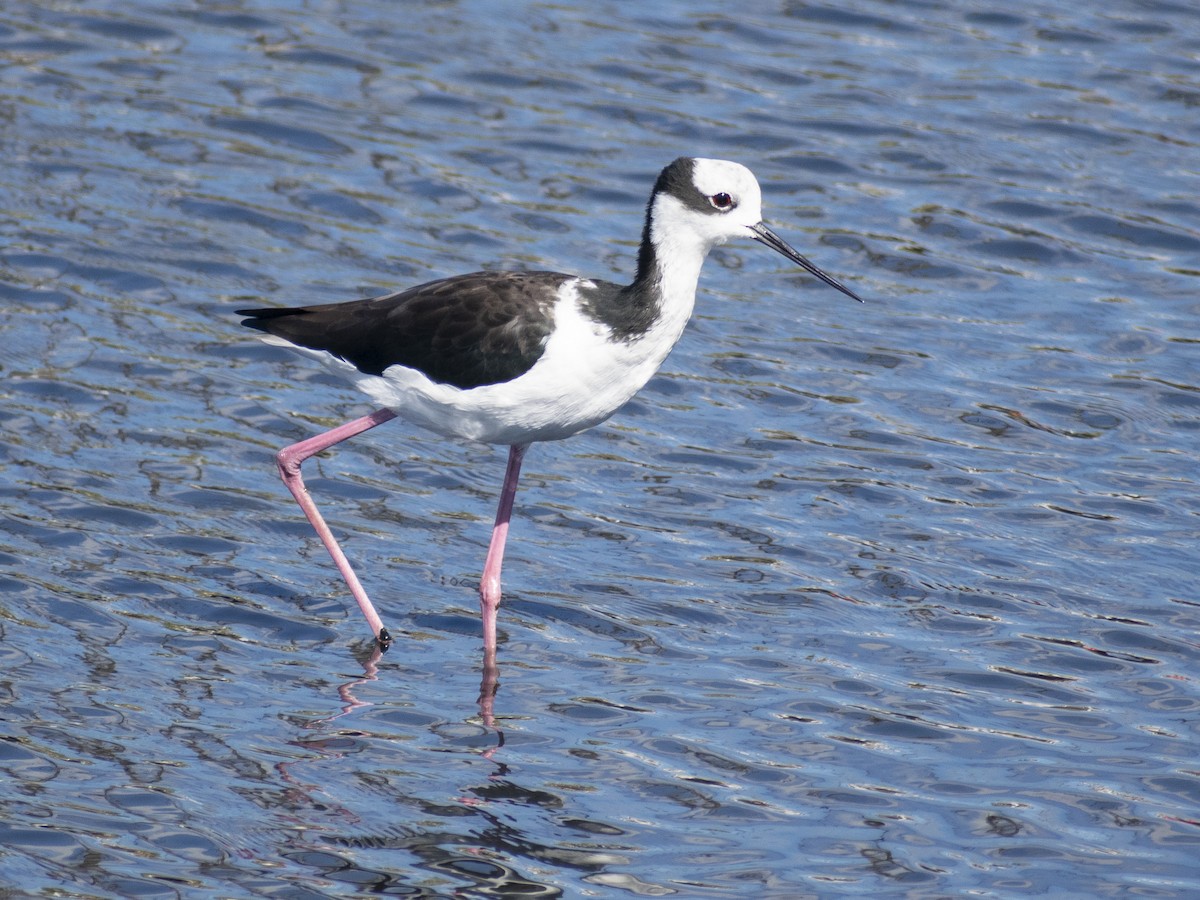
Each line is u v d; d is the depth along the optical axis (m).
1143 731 10.56
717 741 10.30
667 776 9.91
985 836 9.47
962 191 18.22
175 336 14.87
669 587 12.08
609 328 10.73
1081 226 17.66
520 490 13.37
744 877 9.02
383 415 11.48
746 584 12.15
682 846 9.27
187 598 11.52
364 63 19.83
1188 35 21.23
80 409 13.63
